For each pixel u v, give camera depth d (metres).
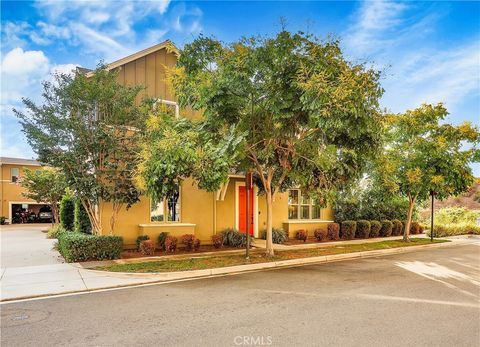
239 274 8.94
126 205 12.10
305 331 4.75
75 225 14.33
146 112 11.05
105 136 10.64
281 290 7.13
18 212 34.34
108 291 7.05
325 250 13.12
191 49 9.44
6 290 6.99
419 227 21.38
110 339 4.47
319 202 11.85
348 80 7.73
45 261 10.38
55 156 10.56
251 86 8.77
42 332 4.74
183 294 6.78
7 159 33.81
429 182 15.28
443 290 7.25
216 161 8.23
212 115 9.23
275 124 9.58
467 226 22.89
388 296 6.70
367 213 19.12
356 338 4.51
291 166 11.27
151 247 11.33
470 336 4.61
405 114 15.66
